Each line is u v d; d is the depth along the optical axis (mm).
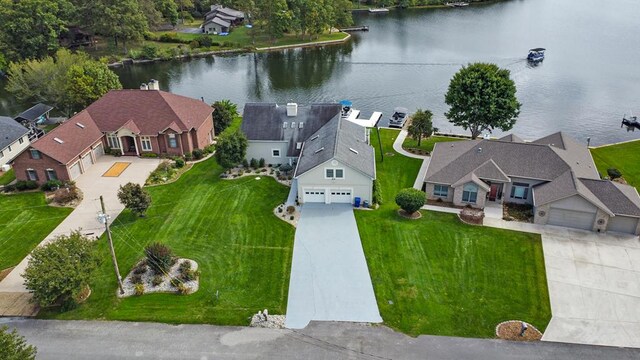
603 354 30219
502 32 130500
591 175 46219
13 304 35281
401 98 84875
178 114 58594
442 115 76812
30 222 45500
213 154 59750
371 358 30188
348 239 41656
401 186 51156
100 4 107312
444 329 32219
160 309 34375
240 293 35750
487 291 35438
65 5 107625
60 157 51438
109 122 59000
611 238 41125
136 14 112312
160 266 37594
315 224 43938
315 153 48125
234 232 43062
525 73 96125
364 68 103438
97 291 36250
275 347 31141
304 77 99375
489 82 56250
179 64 112000
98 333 32562
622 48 112750
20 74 74375
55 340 32062
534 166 46344
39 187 52000
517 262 38406
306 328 32562
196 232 43219
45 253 34031
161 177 53062
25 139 62625
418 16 151250
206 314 33844
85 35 117625
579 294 35062
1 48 95062
